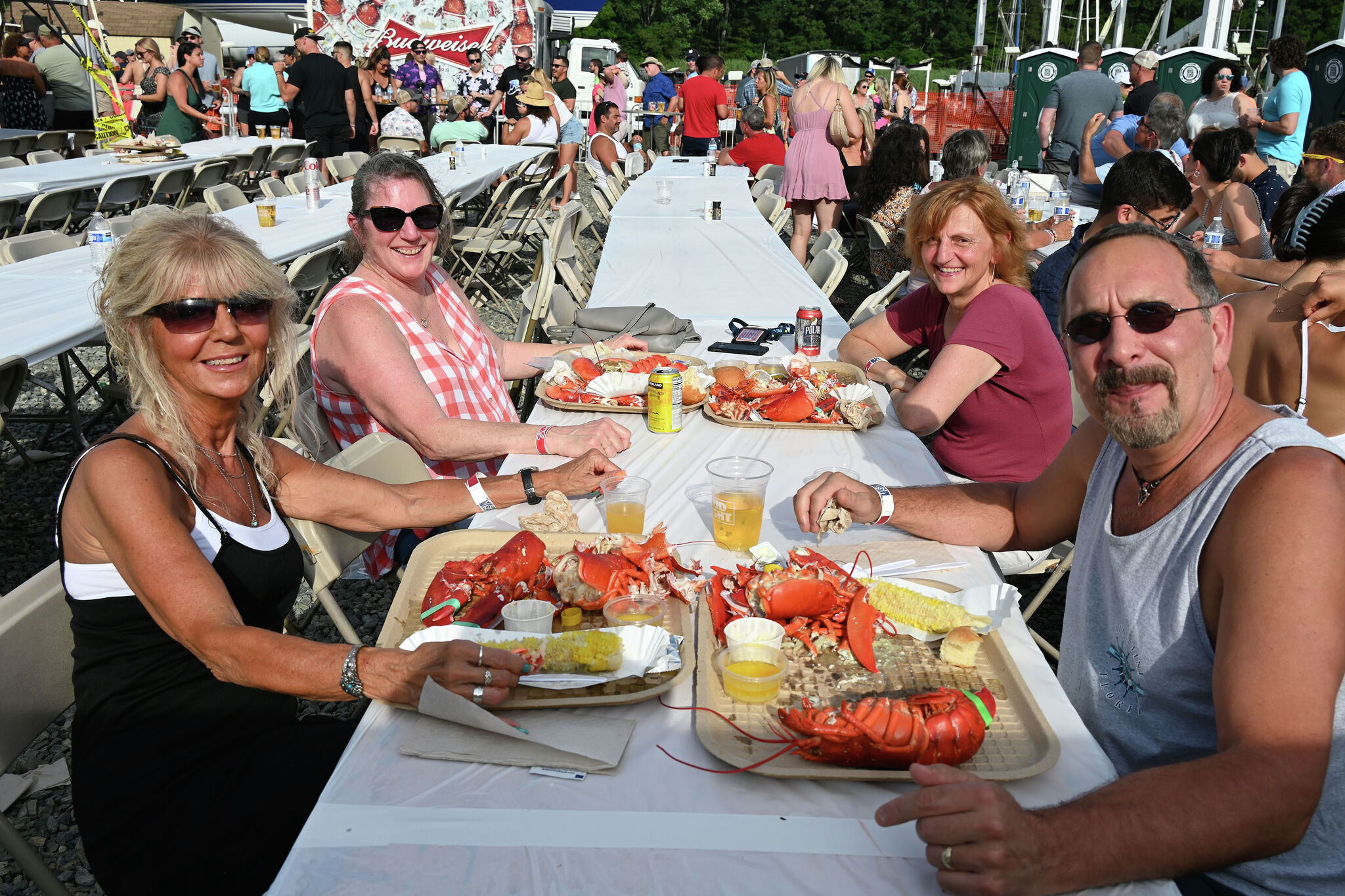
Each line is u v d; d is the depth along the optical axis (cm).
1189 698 154
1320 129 538
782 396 293
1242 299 296
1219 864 119
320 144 1175
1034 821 115
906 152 677
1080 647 175
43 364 623
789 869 120
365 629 355
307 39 1144
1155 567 156
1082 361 159
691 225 677
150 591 163
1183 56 1422
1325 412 274
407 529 260
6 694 164
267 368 205
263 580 188
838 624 170
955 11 5562
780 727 146
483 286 834
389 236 296
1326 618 129
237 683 160
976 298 301
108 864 171
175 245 171
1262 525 137
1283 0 1969
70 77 1335
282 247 546
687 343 387
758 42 5794
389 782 135
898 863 122
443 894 116
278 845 165
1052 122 1085
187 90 1271
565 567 179
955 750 136
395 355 285
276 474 220
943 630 169
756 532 206
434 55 1784
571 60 2217
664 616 173
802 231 866
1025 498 212
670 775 137
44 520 431
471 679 148
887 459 265
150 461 171
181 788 171
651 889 117
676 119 1748
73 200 769
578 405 303
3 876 240
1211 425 155
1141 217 374
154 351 176
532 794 133
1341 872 149
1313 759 123
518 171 1105
